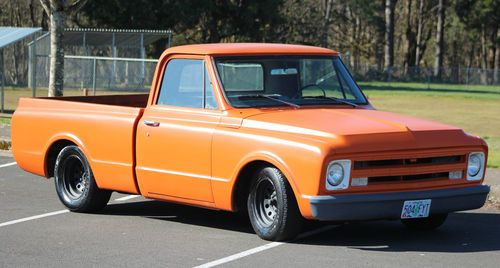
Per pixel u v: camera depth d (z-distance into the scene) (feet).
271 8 218.79
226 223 38.47
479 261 30.86
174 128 36.24
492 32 331.36
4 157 62.54
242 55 36.27
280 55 36.86
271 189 33.63
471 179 33.88
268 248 32.94
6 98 123.54
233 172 33.91
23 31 98.02
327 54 38.19
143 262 31.09
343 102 37.09
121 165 38.42
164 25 196.03
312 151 31.32
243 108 35.14
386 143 31.83
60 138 41.22
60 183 41.70
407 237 35.42
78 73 140.56
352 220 32.07
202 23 219.41
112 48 159.53
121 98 46.44
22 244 34.32
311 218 31.63
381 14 325.21
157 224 38.37
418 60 339.77
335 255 31.76
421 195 32.48
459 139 33.40
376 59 342.44
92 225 38.19
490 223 38.81
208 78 35.94
